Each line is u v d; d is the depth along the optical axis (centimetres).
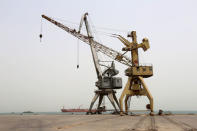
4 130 2056
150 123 2755
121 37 6575
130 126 2345
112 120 3559
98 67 7100
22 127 2372
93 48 7175
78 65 7006
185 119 3672
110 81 7094
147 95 5719
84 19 7406
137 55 6400
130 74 6128
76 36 7269
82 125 2566
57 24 7169
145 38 6297
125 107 6462
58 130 2012
